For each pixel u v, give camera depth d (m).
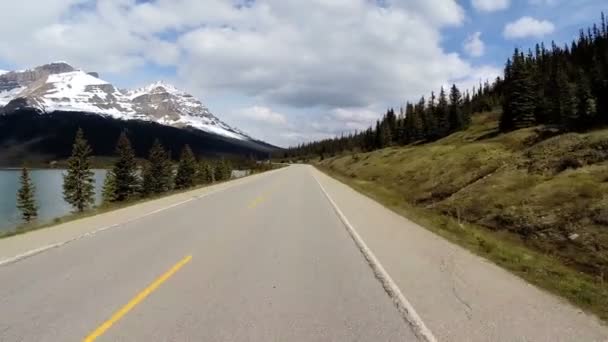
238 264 8.19
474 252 9.87
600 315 5.63
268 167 130.75
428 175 44.56
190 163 87.38
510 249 11.38
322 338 4.71
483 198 26.70
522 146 47.78
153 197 25.67
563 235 18.20
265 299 6.06
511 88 74.12
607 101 57.25
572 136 32.25
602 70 77.56
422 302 6.04
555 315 5.58
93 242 10.34
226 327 4.98
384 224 14.24
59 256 8.73
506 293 6.55
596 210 18.64
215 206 19.09
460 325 5.18
